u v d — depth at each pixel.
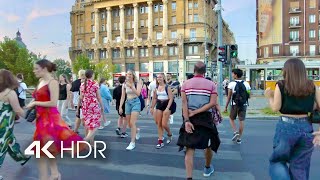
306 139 4.05
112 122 14.32
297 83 3.99
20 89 12.40
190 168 5.56
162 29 81.25
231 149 8.54
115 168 6.61
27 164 6.84
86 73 8.12
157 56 81.56
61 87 11.82
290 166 4.20
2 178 5.95
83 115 8.09
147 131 11.66
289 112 4.11
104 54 89.88
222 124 13.56
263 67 35.78
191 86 5.59
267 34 38.38
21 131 11.27
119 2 85.62
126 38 86.50
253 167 6.77
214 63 41.41
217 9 22.88
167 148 8.62
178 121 14.82
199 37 77.06
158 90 8.83
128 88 8.62
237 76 9.51
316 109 4.14
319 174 6.21
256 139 10.02
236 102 9.38
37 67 5.33
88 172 6.30
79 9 95.00
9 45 63.03
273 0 37.88
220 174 6.27
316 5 72.69
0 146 5.29
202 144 5.41
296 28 73.75
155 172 6.36
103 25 90.06
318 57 72.81
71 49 96.81
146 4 83.31
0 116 5.30
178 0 78.62
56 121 5.46
